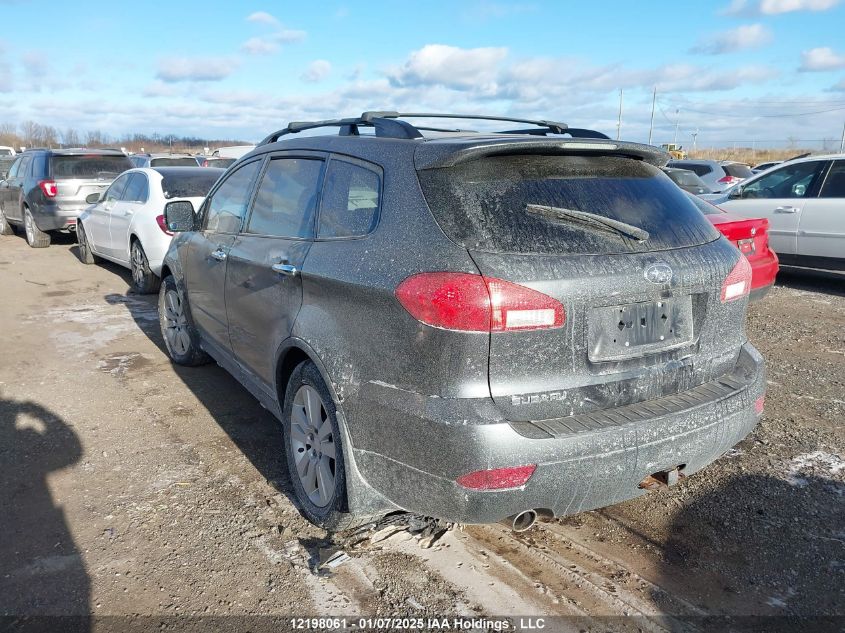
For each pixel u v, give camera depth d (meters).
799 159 8.87
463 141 2.70
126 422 4.31
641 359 2.61
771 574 2.81
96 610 2.59
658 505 3.34
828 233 8.34
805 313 7.25
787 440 4.03
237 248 3.81
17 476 3.61
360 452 2.69
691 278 2.68
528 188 2.57
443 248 2.40
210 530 3.11
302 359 3.21
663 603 2.64
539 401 2.40
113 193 9.34
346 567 2.85
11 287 8.58
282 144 3.76
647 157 2.96
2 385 4.96
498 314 2.30
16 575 2.78
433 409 2.37
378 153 2.89
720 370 2.92
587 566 2.87
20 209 12.58
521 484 2.33
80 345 6.00
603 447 2.41
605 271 2.46
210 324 4.42
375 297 2.55
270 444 4.00
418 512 2.58
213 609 2.60
